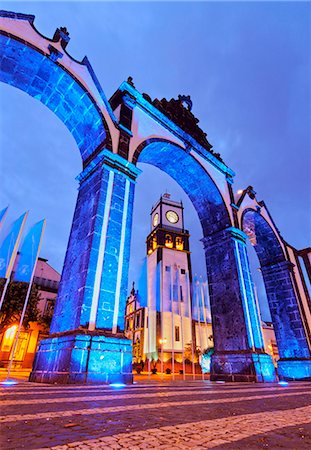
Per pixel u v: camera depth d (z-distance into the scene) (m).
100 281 5.99
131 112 9.59
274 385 6.77
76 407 2.42
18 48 7.00
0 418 1.89
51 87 8.12
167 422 1.96
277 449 1.38
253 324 9.48
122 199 7.46
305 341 11.98
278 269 14.27
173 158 11.54
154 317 35.44
